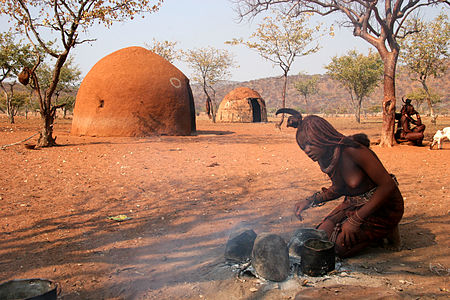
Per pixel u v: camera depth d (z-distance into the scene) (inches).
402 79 4517.7
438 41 1032.8
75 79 1535.4
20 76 495.2
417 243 159.3
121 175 325.7
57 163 385.7
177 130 725.3
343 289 112.1
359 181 133.5
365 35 568.4
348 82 1544.0
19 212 208.2
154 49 1397.6
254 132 920.3
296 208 153.3
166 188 276.4
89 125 683.4
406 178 311.0
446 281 120.9
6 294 97.3
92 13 476.4
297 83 2568.9
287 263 122.8
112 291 119.3
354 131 919.0
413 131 583.5
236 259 134.6
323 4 602.5
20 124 1030.4
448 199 234.4
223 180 306.5
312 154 136.1
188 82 821.2
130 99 677.9
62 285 123.0
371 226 139.0
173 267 137.6
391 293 108.7
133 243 164.1
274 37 890.7
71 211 213.5
